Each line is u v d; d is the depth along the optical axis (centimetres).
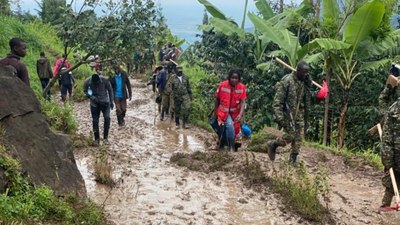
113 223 534
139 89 2158
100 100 966
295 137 762
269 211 605
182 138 1142
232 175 758
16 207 423
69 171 557
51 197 478
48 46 2484
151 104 1733
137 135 1153
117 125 1280
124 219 555
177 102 1272
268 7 1469
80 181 568
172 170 791
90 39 965
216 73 1427
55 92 1830
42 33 2655
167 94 1376
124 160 846
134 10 949
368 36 1134
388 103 636
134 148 981
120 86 1240
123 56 981
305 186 665
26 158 503
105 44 952
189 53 1562
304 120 773
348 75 1185
